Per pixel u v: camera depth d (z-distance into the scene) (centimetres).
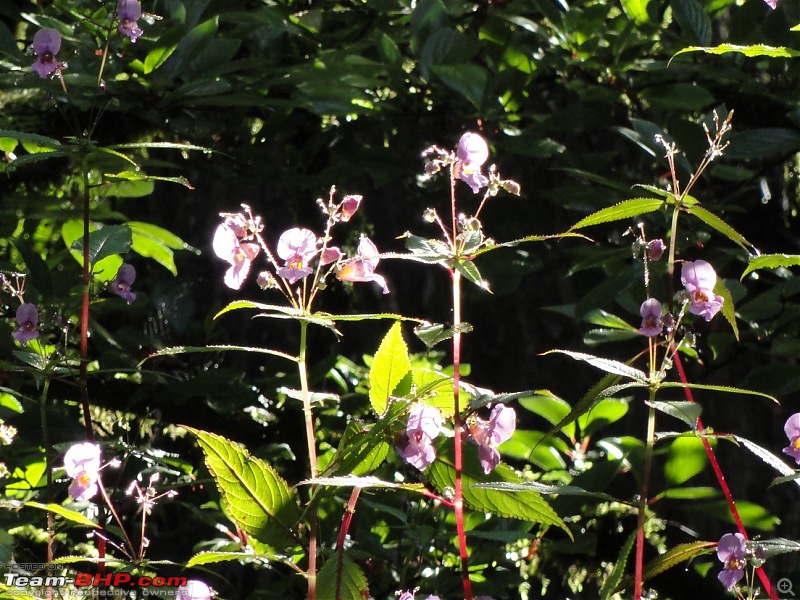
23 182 239
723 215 238
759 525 190
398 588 186
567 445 207
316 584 151
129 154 228
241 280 154
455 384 149
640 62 231
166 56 210
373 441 149
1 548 164
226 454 148
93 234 178
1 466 186
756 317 213
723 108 218
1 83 207
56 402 220
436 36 221
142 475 195
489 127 229
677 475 190
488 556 190
